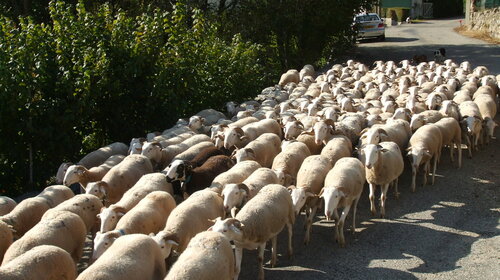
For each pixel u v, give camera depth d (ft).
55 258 24.79
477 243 33.04
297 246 34.17
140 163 39.96
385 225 36.40
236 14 102.22
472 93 61.46
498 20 140.67
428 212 38.06
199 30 63.62
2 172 48.34
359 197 37.73
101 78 51.42
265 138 44.09
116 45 54.39
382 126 45.91
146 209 30.68
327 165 37.14
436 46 127.85
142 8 92.79
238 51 71.10
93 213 33.12
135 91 55.88
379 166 37.32
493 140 54.85
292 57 106.32
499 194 40.70
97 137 56.49
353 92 64.64
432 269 30.17
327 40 111.55
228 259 25.38
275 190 31.50
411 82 65.57
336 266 31.09
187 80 59.16
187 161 38.04
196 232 29.58
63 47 50.90
